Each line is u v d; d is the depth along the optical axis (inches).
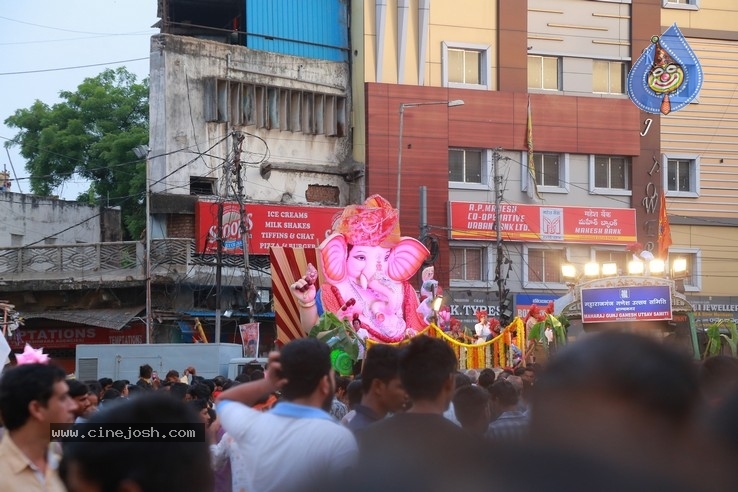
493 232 1653.5
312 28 1657.2
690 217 1779.0
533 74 1727.4
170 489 121.7
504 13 1696.6
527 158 1690.5
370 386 272.1
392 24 1651.1
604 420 94.6
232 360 979.9
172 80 1535.4
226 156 1547.7
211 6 1728.6
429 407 224.4
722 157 1798.7
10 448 214.5
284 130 1614.2
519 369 617.3
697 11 1792.6
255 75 1593.3
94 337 1534.2
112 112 1931.6
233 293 1524.4
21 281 1508.4
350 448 204.5
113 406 134.9
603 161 1747.0
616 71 1764.3
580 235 1699.1
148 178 1459.2
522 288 1675.7
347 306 1043.3
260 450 208.7
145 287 1487.5
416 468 91.3
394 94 1636.3
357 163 1633.9
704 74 1793.8
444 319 1203.9
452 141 1657.2
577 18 1738.4
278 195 1599.4
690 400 98.1
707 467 94.0
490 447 92.1
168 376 687.1
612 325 112.8
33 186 1919.3
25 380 214.4
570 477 88.1
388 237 1095.6
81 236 1815.9
